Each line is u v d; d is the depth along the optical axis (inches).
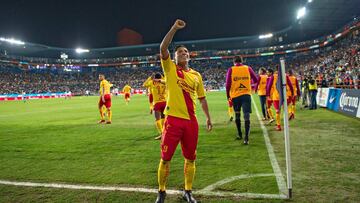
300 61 2524.6
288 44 3097.9
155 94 350.6
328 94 661.9
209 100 1069.8
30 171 223.3
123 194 172.2
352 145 280.7
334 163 221.5
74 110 830.5
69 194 174.6
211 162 232.1
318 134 341.1
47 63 3230.8
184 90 157.9
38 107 1011.3
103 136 369.7
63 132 410.6
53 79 2918.3
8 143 336.5
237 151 267.1
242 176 196.1
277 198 158.9
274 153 255.6
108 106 494.3
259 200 157.1
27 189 184.9
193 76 162.7
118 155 266.8
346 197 158.1
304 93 728.3
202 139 328.5
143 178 200.4
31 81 2684.5
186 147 161.0
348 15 1882.4
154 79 352.5
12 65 2979.8
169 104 159.6
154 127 438.6
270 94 400.5
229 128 404.5
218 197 163.0
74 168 228.7
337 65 1574.8
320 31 2468.0
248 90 309.3
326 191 166.9
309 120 460.8
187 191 161.3
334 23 2100.1
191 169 161.8
